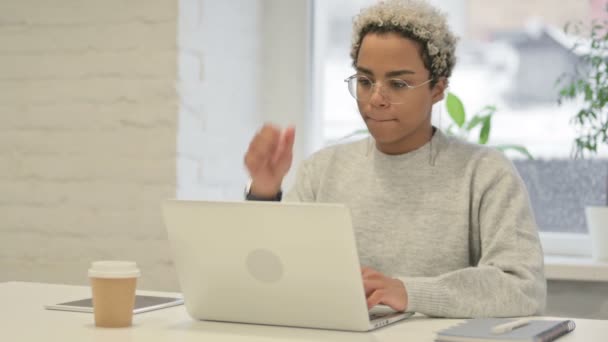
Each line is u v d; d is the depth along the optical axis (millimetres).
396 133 1617
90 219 2486
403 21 1582
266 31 2824
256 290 1210
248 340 1116
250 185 1598
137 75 2424
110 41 2455
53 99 2521
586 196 2660
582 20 2627
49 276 2531
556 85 2652
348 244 1119
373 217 1718
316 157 1884
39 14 2535
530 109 2688
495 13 2701
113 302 1201
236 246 1190
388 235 1691
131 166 2436
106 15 2459
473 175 1667
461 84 2734
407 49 1580
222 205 1181
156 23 2400
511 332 1103
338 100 2814
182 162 2416
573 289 2395
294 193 1863
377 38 1587
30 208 2549
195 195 2480
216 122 2566
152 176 2410
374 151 1788
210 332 1178
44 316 1295
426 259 1646
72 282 2506
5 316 1292
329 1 2820
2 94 2576
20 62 2557
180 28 2389
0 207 2582
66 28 2506
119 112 2447
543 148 2686
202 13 2480
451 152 1712
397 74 1579
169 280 2398
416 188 1701
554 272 2305
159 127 2404
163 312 1362
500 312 1349
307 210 1126
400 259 1668
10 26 2568
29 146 2549
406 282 1312
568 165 2670
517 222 1546
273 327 1223
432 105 1723
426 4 1644
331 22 2820
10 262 2574
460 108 2500
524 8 2678
